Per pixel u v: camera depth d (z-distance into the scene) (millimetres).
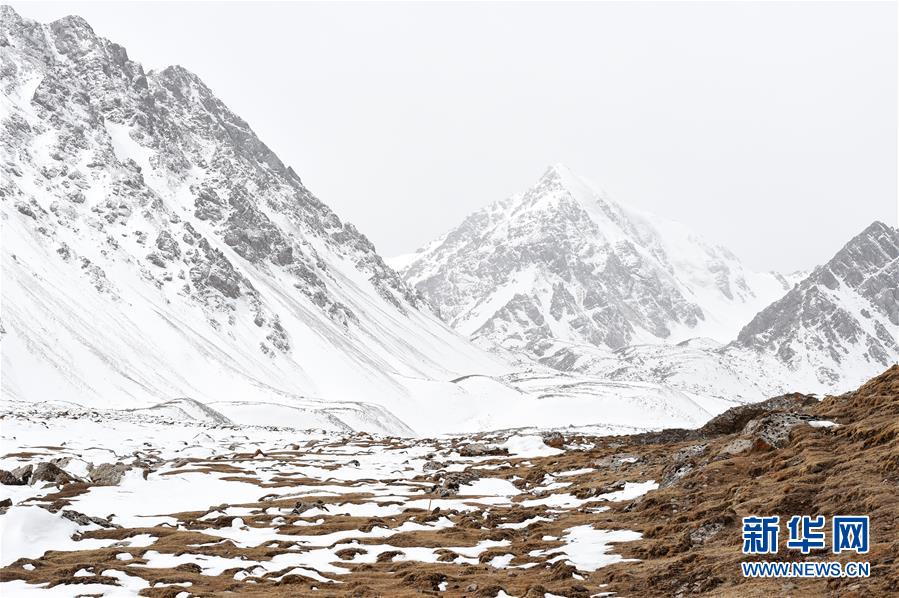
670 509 32312
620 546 29297
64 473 46125
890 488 25828
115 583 25812
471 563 29484
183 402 143500
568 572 26344
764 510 27531
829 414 36688
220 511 40125
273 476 52375
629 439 66875
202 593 24500
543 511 37125
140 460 55938
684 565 25109
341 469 56312
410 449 72062
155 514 39219
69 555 29922
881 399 35469
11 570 27188
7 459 54062
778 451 34375
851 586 20547
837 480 27844
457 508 40250
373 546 32469
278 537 34250
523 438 65000
